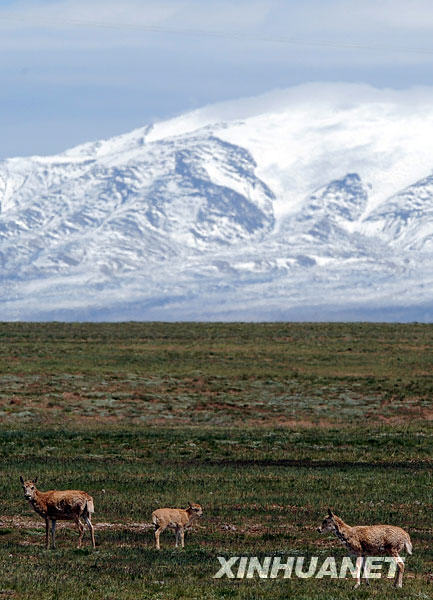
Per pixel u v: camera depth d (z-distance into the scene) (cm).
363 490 11269
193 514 8369
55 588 6512
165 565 7406
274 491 11119
